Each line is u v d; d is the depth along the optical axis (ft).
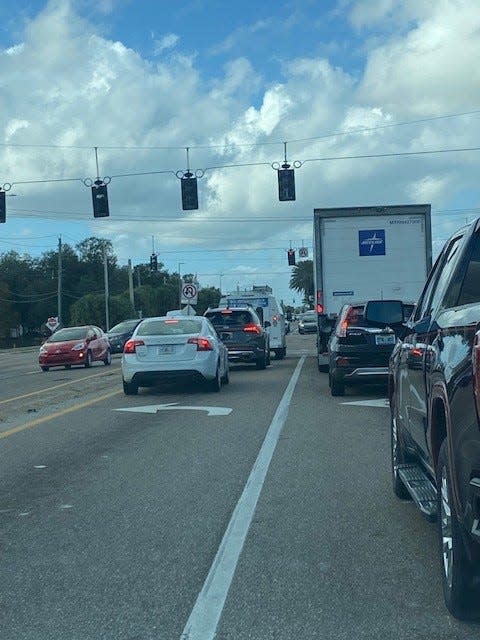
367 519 16.96
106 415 34.37
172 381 42.11
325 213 50.72
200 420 31.81
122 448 26.02
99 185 61.26
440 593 12.61
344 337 36.88
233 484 20.42
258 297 74.49
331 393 38.91
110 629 11.59
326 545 15.25
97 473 22.22
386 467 22.06
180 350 40.88
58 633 11.48
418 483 15.17
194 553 14.93
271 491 19.58
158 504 18.60
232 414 33.27
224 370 45.16
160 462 23.50
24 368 79.10
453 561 11.14
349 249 50.75
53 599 12.80
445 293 13.94
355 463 22.68
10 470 22.93
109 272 281.54
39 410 37.17
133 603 12.53
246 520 17.03
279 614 11.96
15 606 12.55
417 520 16.79
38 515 17.93
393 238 50.49
